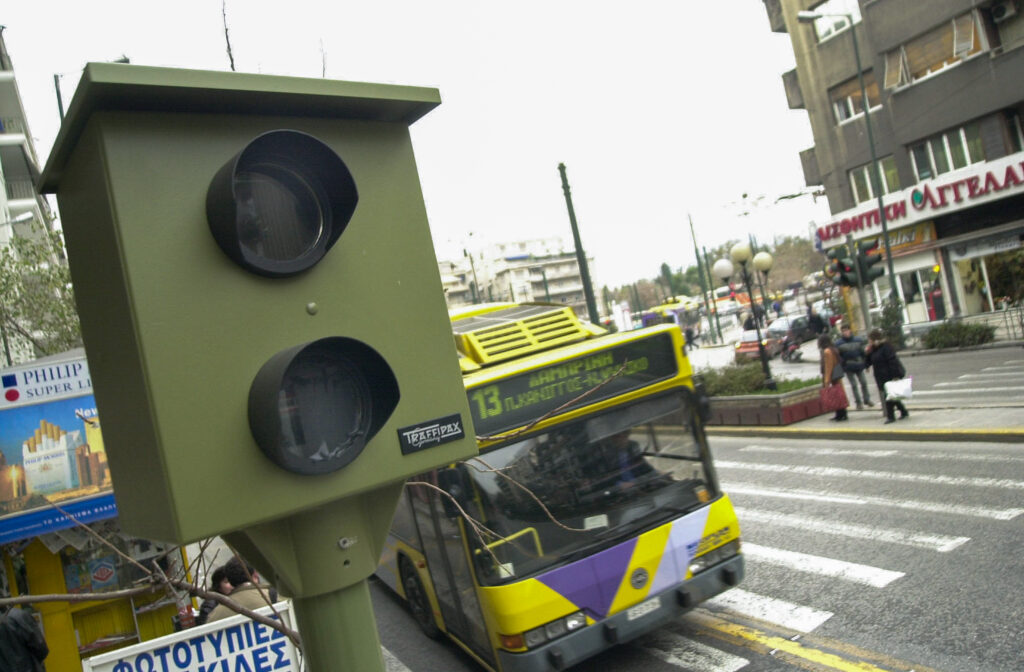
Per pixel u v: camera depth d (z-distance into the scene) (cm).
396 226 195
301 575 193
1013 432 1165
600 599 611
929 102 2834
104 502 611
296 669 498
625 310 2569
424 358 193
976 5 2617
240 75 171
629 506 645
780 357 3588
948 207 2800
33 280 1548
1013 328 2573
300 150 179
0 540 586
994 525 814
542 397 638
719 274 1984
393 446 186
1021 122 2628
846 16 3123
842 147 3219
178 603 285
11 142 3150
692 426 695
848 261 1662
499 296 12838
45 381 619
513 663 589
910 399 1745
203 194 170
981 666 538
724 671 610
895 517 908
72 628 666
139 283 161
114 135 164
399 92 192
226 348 168
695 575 653
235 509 164
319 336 179
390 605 949
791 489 1141
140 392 165
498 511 605
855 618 656
